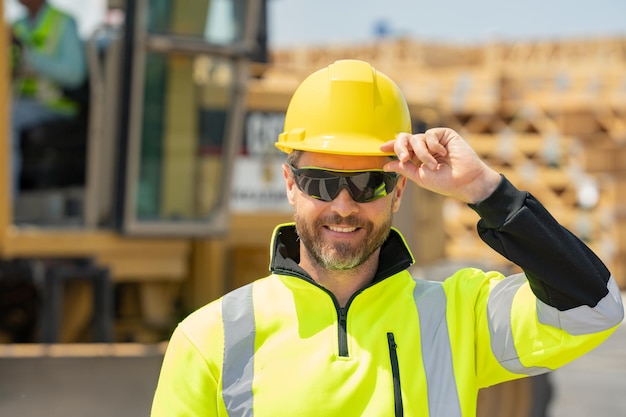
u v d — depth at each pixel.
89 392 5.31
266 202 7.84
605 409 7.83
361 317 2.32
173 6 6.50
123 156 6.54
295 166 2.40
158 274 6.81
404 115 2.44
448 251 13.93
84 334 6.49
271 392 2.24
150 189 6.68
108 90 6.50
